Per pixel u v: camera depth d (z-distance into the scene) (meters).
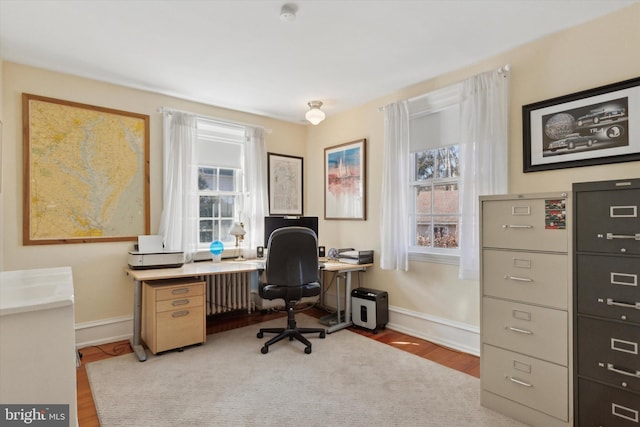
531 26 2.24
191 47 2.47
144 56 2.61
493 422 1.84
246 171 3.87
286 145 4.35
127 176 3.12
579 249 1.63
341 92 3.42
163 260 2.98
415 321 3.19
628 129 1.99
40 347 0.88
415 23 2.19
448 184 3.04
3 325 0.84
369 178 3.69
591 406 1.59
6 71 2.60
